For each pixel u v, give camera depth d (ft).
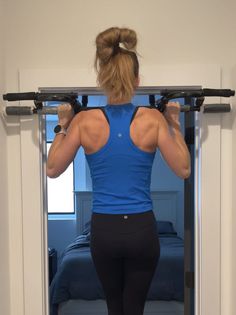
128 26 6.20
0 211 5.91
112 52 4.63
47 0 6.22
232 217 6.24
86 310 11.60
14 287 6.37
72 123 5.05
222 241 6.33
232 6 6.22
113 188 4.80
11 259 6.36
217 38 6.22
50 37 6.22
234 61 6.22
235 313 6.04
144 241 4.79
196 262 6.49
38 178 6.25
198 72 6.17
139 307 5.03
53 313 11.55
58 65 6.22
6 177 6.23
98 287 11.48
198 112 6.30
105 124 4.77
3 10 6.08
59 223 18.40
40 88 6.19
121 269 5.06
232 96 6.00
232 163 6.22
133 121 4.77
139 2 6.20
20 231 6.35
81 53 6.22
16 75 6.24
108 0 6.20
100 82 4.73
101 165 4.81
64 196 18.57
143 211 4.83
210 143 6.23
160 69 6.17
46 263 6.51
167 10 6.21
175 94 5.46
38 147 6.24
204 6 6.22
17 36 6.23
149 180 4.98
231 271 6.29
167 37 6.21
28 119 6.22
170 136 5.00
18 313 6.36
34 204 6.25
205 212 6.25
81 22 6.21
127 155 4.73
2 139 6.03
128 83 4.61
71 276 11.57
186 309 7.04
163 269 11.48
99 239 4.83
